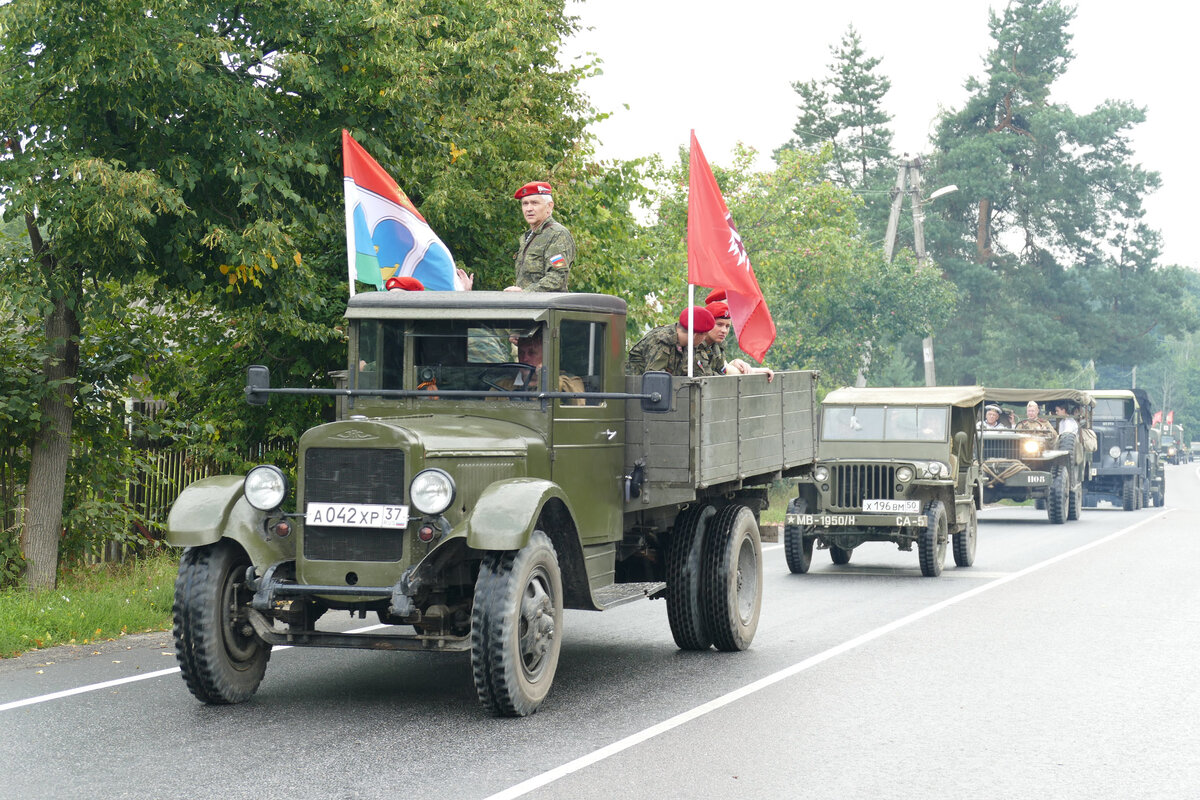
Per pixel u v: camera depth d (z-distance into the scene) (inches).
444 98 623.8
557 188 692.1
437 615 301.4
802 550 671.1
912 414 776.3
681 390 360.5
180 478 627.8
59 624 421.7
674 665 384.2
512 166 669.3
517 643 298.5
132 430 573.9
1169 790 246.1
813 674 368.5
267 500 307.6
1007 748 279.6
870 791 243.4
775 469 445.1
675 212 1368.1
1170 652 408.5
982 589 592.1
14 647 390.9
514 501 295.4
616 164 909.2
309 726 294.7
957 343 2615.7
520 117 679.7
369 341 344.2
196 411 634.8
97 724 295.1
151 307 581.0
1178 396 5930.1
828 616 495.8
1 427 510.3
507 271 663.1
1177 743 285.1
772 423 440.8
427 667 379.2
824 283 1603.1
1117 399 1397.6
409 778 247.9
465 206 627.2
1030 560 747.4
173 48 472.1
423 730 291.1
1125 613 504.1
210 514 309.1
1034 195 2588.6
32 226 489.7
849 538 682.2
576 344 343.9
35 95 460.1
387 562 300.7
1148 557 758.5
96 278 483.5
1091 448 1229.1
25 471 531.5
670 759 266.1
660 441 363.3
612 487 357.1
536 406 331.3
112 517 549.0
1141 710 320.2
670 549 402.9
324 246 621.0
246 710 312.8
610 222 871.1
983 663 387.5
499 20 629.9
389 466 299.9
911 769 260.4
